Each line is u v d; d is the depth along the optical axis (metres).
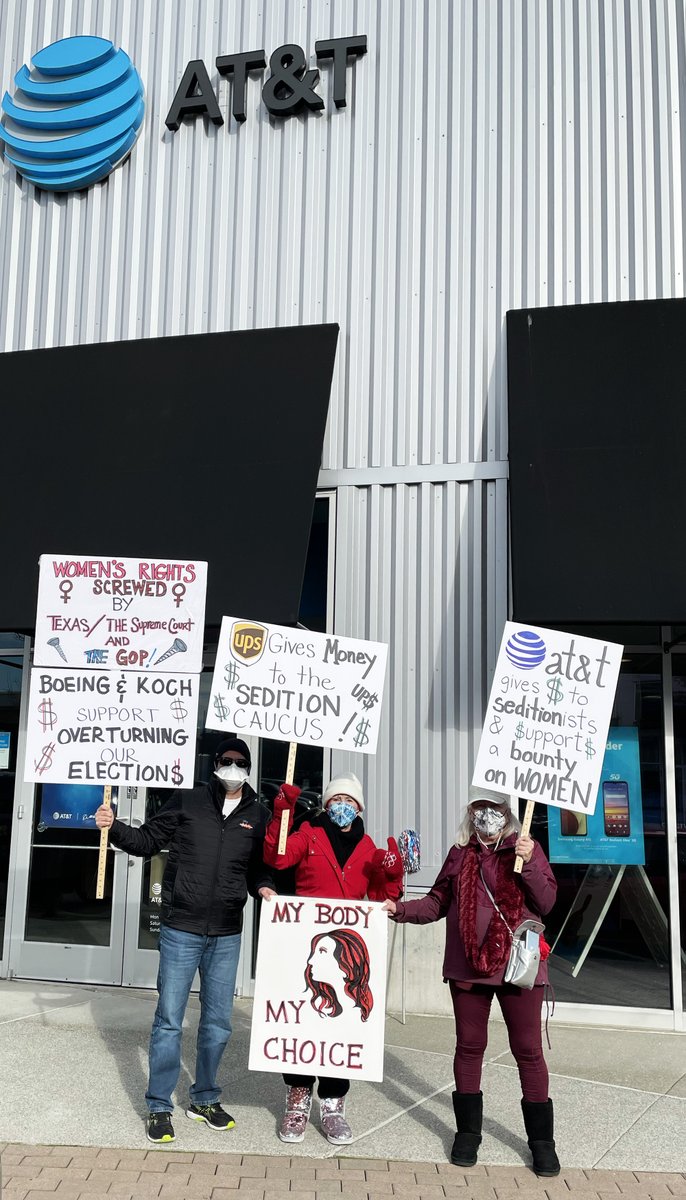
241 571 7.00
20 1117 5.03
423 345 8.11
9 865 8.51
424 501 7.92
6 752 8.70
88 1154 4.61
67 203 9.23
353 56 8.61
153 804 8.32
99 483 7.70
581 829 7.52
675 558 6.46
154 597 5.30
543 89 8.18
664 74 8.01
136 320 8.83
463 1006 4.68
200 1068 5.00
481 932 4.59
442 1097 5.50
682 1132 5.10
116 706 5.23
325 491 8.16
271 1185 4.31
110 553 7.32
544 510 6.77
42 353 8.77
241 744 5.04
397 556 7.89
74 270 9.09
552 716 4.90
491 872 4.70
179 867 4.91
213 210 8.77
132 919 8.12
